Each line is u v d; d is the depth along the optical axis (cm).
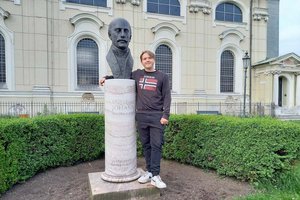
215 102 2433
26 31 1877
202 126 594
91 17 2042
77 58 2066
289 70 2459
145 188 420
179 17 2306
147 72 451
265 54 2586
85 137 677
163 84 437
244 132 506
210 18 2411
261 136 484
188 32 2339
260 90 2517
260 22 2558
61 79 1992
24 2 1862
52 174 573
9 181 473
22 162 518
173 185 484
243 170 504
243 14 2544
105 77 480
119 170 447
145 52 447
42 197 441
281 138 476
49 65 1948
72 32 2009
